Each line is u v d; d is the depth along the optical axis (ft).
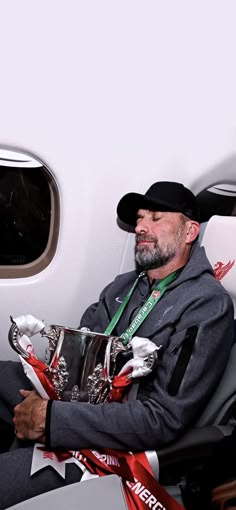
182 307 5.28
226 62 6.66
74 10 6.06
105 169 6.62
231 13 6.53
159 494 4.66
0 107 6.09
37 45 6.05
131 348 5.18
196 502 5.06
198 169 6.84
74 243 6.81
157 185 5.98
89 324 6.54
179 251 5.85
